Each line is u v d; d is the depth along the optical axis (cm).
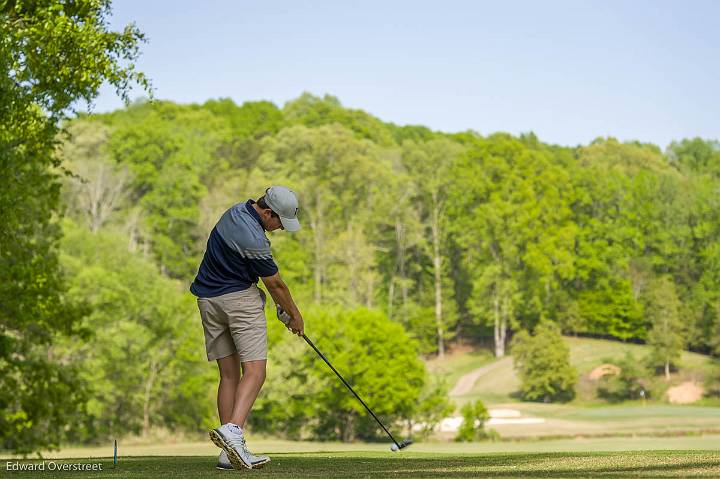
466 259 10444
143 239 9169
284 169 10325
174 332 5525
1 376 2073
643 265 10225
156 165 9712
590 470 513
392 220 10362
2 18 1478
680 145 13525
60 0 1583
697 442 3800
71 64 1487
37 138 1631
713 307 9600
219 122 11612
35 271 1844
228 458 563
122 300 5106
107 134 9719
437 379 5584
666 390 8588
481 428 5341
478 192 10094
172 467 624
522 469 541
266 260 575
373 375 5306
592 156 12269
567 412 7544
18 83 1502
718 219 10206
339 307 5675
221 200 9338
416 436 5534
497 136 10606
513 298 9738
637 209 10381
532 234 9750
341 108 13225
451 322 10400
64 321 1955
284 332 5456
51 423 2245
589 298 10075
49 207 1856
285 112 13738
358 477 468
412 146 10856
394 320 10131
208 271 586
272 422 5566
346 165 10156
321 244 9656
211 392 5547
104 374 4753
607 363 9181
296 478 466
